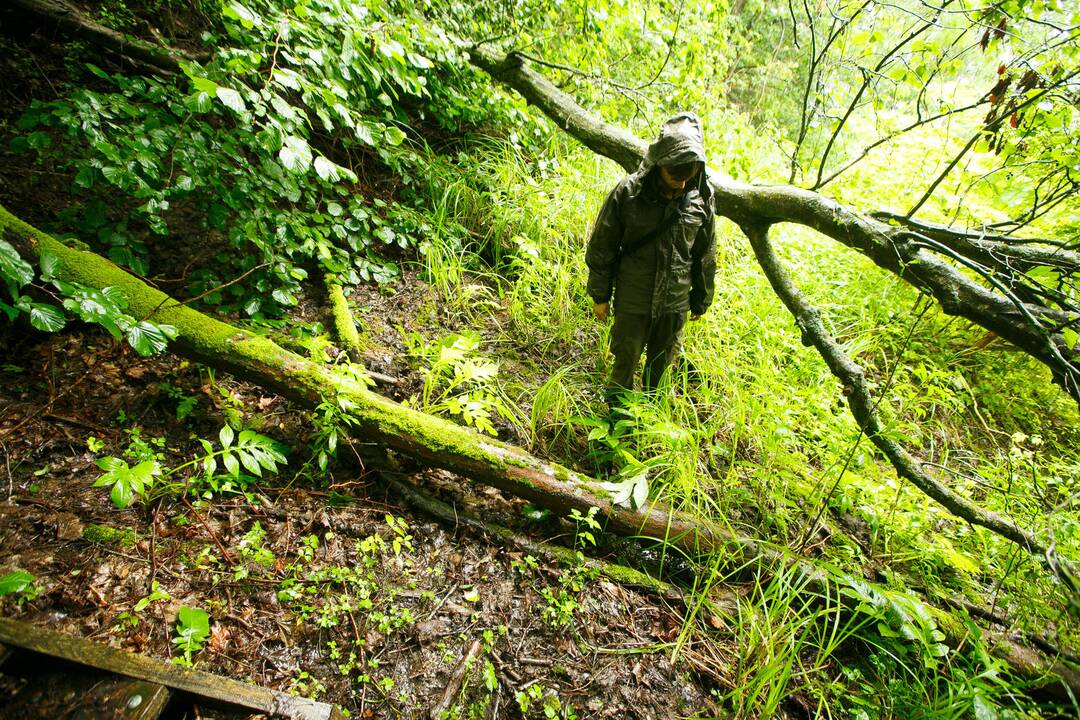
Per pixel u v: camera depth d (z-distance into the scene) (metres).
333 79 2.75
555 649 2.08
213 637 1.75
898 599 2.22
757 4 7.25
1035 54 2.69
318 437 2.45
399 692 1.80
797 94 8.15
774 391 3.42
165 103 3.10
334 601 1.98
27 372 2.31
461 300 3.65
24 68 3.20
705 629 2.30
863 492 2.96
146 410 2.37
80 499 1.97
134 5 3.79
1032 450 3.94
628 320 2.75
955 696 2.03
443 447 2.41
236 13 2.30
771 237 4.82
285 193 2.92
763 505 2.89
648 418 2.79
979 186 3.77
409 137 4.49
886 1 3.10
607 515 2.49
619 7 4.54
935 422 3.79
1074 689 2.22
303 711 1.45
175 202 3.23
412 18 3.60
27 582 1.45
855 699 2.11
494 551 2.36
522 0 4.54
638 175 2.38
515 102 4.36
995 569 2.81
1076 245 2.46
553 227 4.25
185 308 2.33
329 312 3.17
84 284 2.11
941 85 3.63
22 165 2.91
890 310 4.46
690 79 5.16
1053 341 2.18
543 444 2.93
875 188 5.47
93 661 1.34
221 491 2.17
